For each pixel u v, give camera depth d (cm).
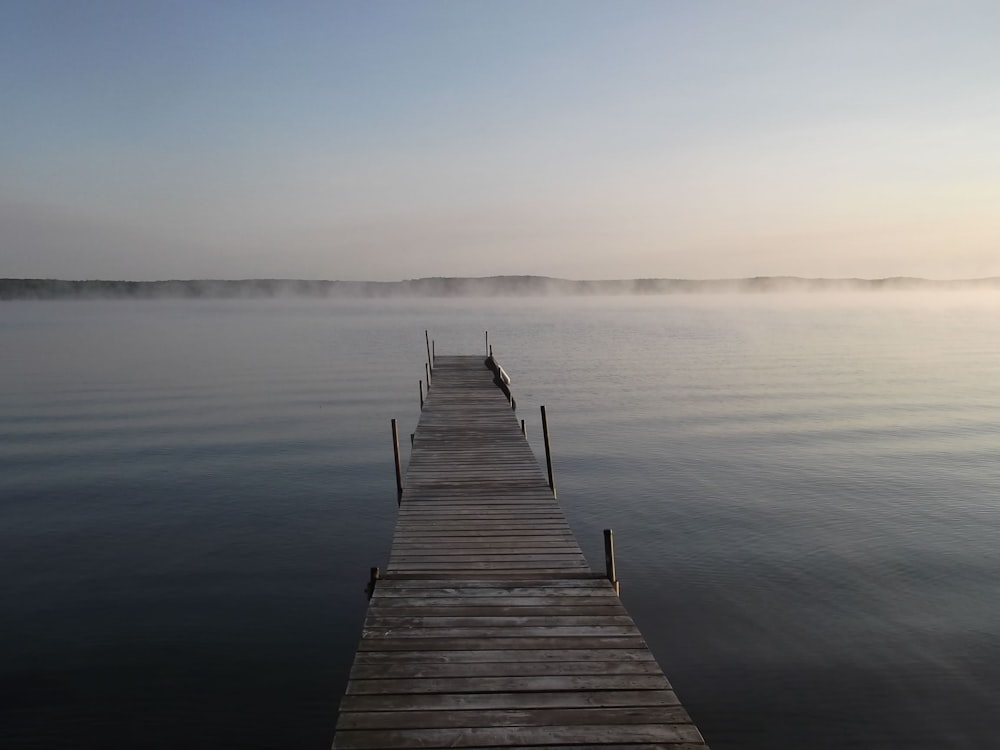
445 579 792
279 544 1681
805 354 6588
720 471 2355
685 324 11862
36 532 1748
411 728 491
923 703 994
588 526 1792
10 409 3528
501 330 10250
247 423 3256
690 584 1418
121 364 5659
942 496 2030
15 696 998
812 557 1562
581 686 550
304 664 1107
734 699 1002
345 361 6112
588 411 3559
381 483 2253
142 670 1078
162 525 1814
